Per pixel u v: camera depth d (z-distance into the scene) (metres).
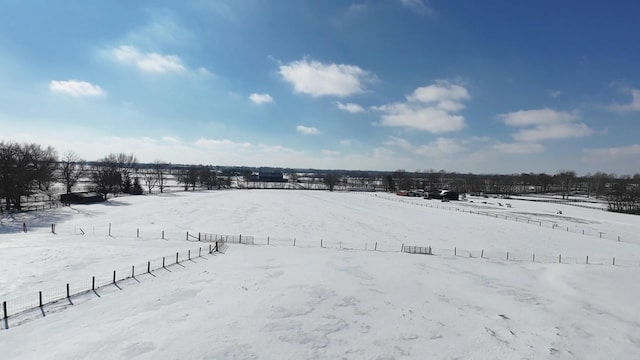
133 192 112.88
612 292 29.36
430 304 25.42
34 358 16.33
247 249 40.59
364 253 41.00
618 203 107.12
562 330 21.84
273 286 27.61
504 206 101.75
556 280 32.41
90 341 18.05
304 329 20.59
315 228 57.75
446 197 120.62
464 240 51.53
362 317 22.67
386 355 18.16
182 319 21.08
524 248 47.34
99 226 51.88
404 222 66.06
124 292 25.08
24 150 76.94
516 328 21.94
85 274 28.81
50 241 40.22
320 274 31.39
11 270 29.06
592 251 46.53
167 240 43.62
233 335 19.41
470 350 18.97
